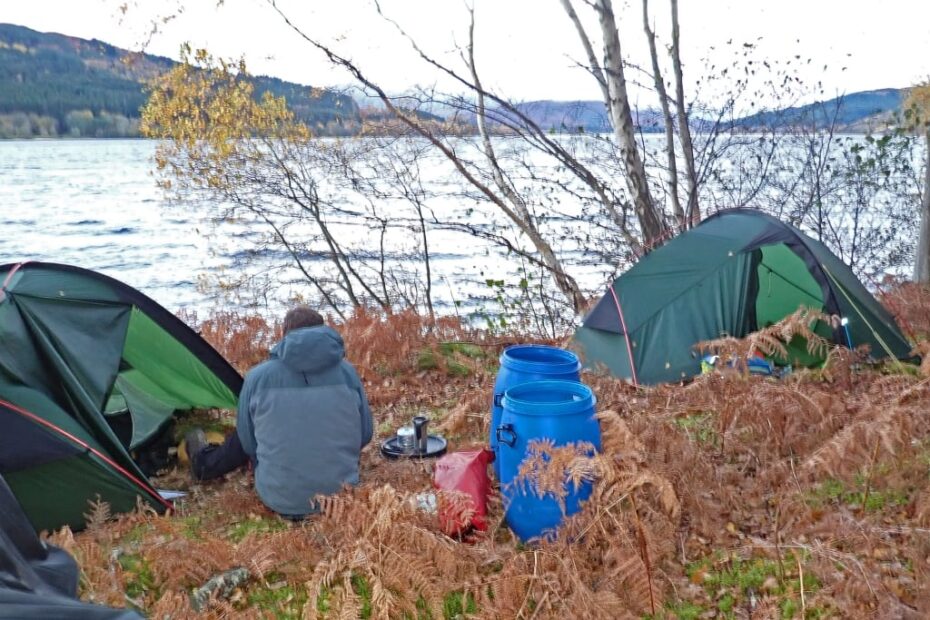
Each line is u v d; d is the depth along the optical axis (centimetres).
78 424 459
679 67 1072
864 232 1316
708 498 417
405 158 1180
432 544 345
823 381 652
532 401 415
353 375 468
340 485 440
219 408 644
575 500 381
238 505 473
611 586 344
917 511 396
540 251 1115
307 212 1400
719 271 727
